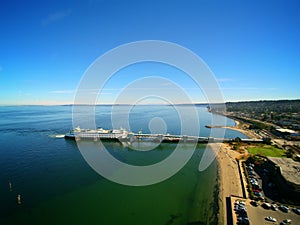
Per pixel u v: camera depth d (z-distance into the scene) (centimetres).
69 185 5675
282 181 4872
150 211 4403
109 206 4609
